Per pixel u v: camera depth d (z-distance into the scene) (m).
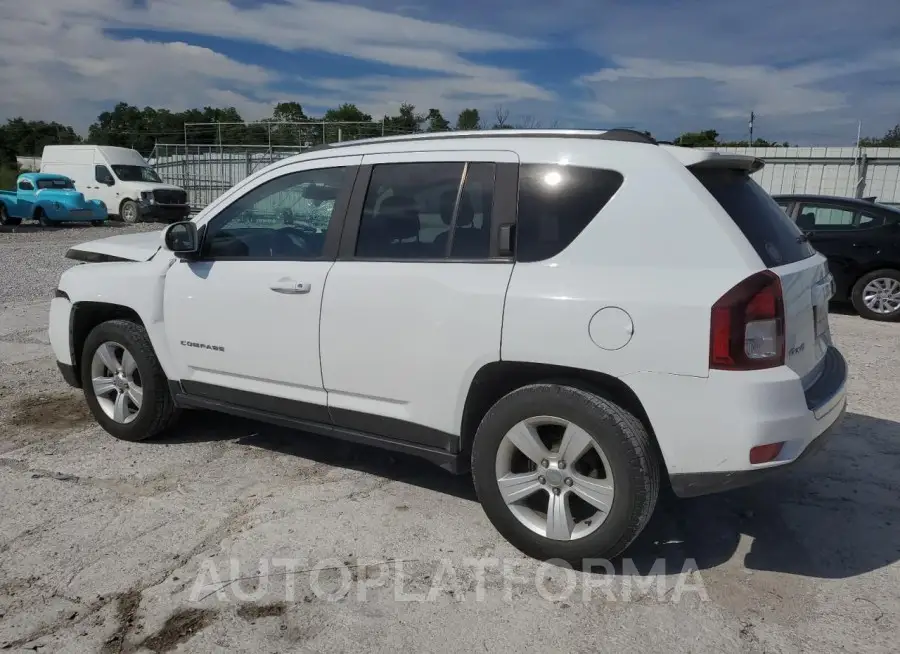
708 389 3.02
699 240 3.12
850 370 6.97
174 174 32.34
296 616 3.08
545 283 3.31
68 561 3.48
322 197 4.10
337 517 3.95
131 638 2.93
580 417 3.24
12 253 16.23
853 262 9.77
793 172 20.55
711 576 3.41
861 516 4.00
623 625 3.04
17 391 6.16
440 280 3.55
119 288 4.75
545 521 3.51
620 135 3.45
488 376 3.51
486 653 2.86
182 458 4.74
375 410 3.86
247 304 4.20
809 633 2.98
